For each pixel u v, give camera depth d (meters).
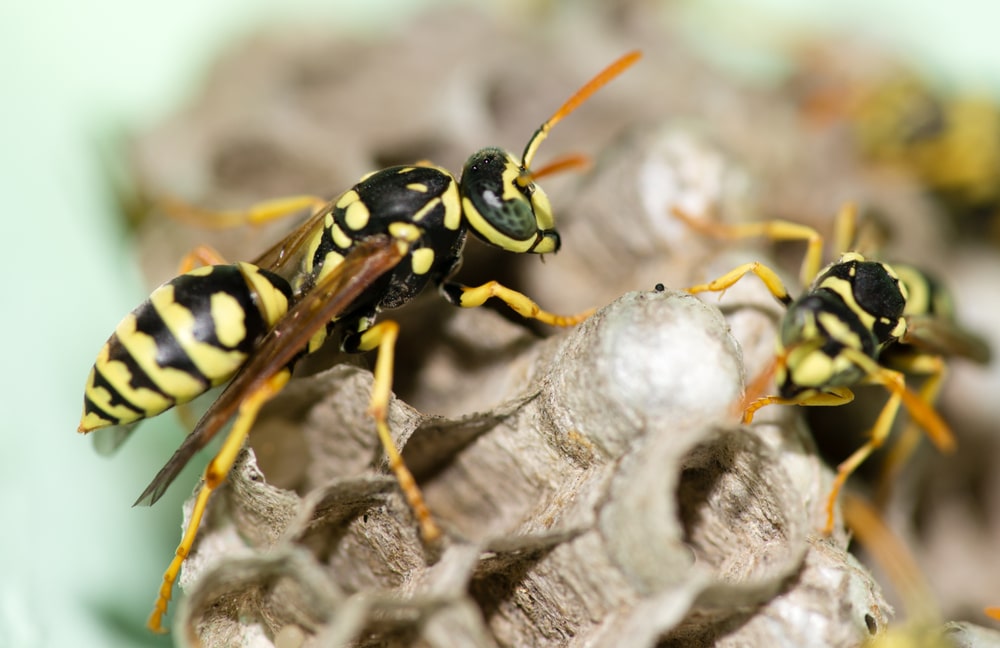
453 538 0.08
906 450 0.09
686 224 0.09
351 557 0.08
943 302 0.09
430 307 0.09
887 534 0.09
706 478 0.08
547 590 0.08
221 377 0.08
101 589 0.09
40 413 0.09
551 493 0.08
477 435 0.08
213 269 0.08
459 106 0.09
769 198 0.09
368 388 0.08
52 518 0.09
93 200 0.09
